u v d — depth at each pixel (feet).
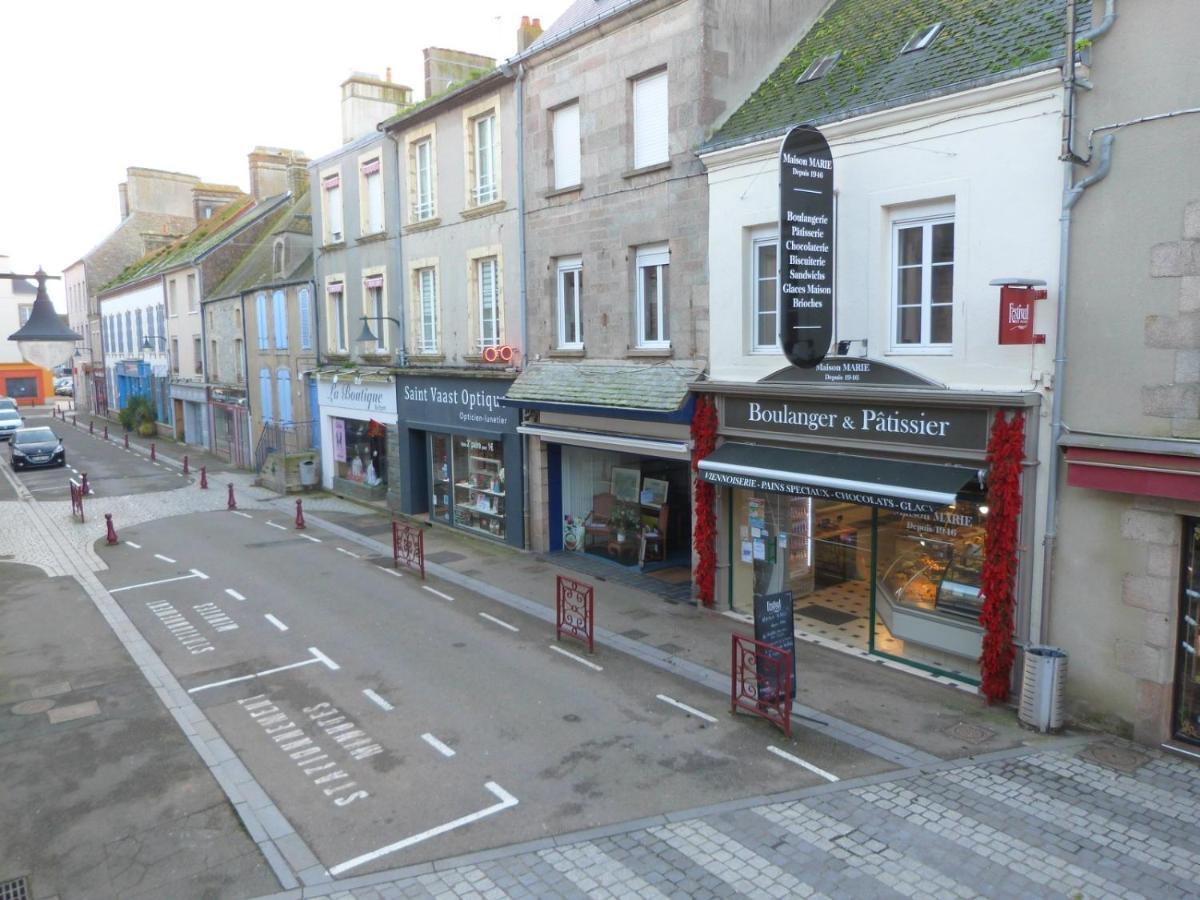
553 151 52.08
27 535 65.92
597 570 51.78
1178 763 26.37
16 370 219.41
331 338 80.74
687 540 55.21
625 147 46.09
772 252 39.01
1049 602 29.37
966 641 33.06
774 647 28.60
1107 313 27.32
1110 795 24.64
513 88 53.98
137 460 110.52
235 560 56.70
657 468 54.24
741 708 31.01
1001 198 29.91
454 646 39.17
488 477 60.85
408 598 47.11
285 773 27.61
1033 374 29.35
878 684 33.32
